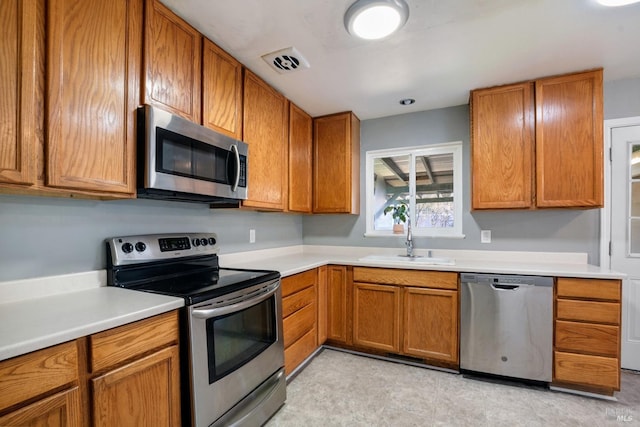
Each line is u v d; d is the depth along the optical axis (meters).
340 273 2.84
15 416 0.86
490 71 2.30
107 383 1.08
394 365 2.57
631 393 2.11
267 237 3.05
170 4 1.60
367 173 3.37
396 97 2.79
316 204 3.25
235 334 1.62
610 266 2.50
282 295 2.18
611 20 1.71
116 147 1.39
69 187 1.22
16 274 1.33
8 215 1.31
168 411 1.29
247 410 1.64
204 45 1.86
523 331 2.20
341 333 2.82
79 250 1.55
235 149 1.98
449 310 2.43
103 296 1.40
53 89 1.16
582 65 2.22
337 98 2.81
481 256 2.88
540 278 2.17
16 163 1.06
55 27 1.17
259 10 1.64
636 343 2.42
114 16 1.39
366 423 1.80
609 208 2.50
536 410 1.92
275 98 2.61
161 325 1.28
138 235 1.80
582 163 2.30
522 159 2.46
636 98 2.43
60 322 1.04
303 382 2.28
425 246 3.09
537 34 1.84
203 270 2.11
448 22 1.72
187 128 1.65
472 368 2.34
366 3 1.56
